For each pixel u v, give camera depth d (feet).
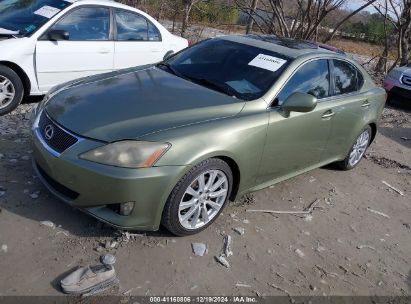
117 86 12.73
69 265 9.98
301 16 33.78
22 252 10.12
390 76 34.86
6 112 17.99
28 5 19.92
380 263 12.48
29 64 18.30
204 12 47.75
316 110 14.23
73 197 10.67
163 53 23.29
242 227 12.62
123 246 10.83
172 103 11.81
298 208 14.44
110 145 10.07
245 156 11.97
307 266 11.64
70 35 19.53
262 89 13.06
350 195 16.31
